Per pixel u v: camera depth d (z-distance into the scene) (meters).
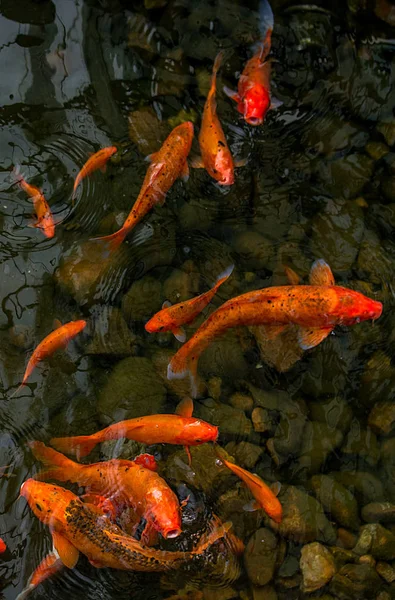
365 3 3.73
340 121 3.65
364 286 3.45
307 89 3.68
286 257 3.48
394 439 3.31
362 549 3.18
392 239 3.52
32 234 3.47
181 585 3.13
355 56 3.72
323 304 3.22
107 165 3.56
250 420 3.30
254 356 3.37
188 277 3.44
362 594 3.13
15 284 3.41
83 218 3.50
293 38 3.72
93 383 3.31
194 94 3.67
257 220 3.53
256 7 3.76
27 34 3.73
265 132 3.63
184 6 3.76
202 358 3.35
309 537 3.18
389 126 3.62
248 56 3.72
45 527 3.15
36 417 3.28
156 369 3.33
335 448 3.30
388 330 3.42
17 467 3.21
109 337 3.36
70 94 3.67
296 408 3.33
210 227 3.52
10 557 3.14
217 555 3.15
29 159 3.57
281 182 3.58
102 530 3.10
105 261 3.43
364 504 3.24
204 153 3.50
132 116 3.63
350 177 3.58
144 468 3.14
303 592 3.13
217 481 3.21
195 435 3.13
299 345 3.31
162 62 3.70
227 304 3.25
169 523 3.06
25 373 3.32
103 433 3.19
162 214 3.51
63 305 3.39
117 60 3.71
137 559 3.11
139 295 3.41
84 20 3.75
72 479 3.18
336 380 3.37
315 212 3.54
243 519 3.19
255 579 3.13
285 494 3.22
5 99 3.64
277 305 3.24
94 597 3.12
